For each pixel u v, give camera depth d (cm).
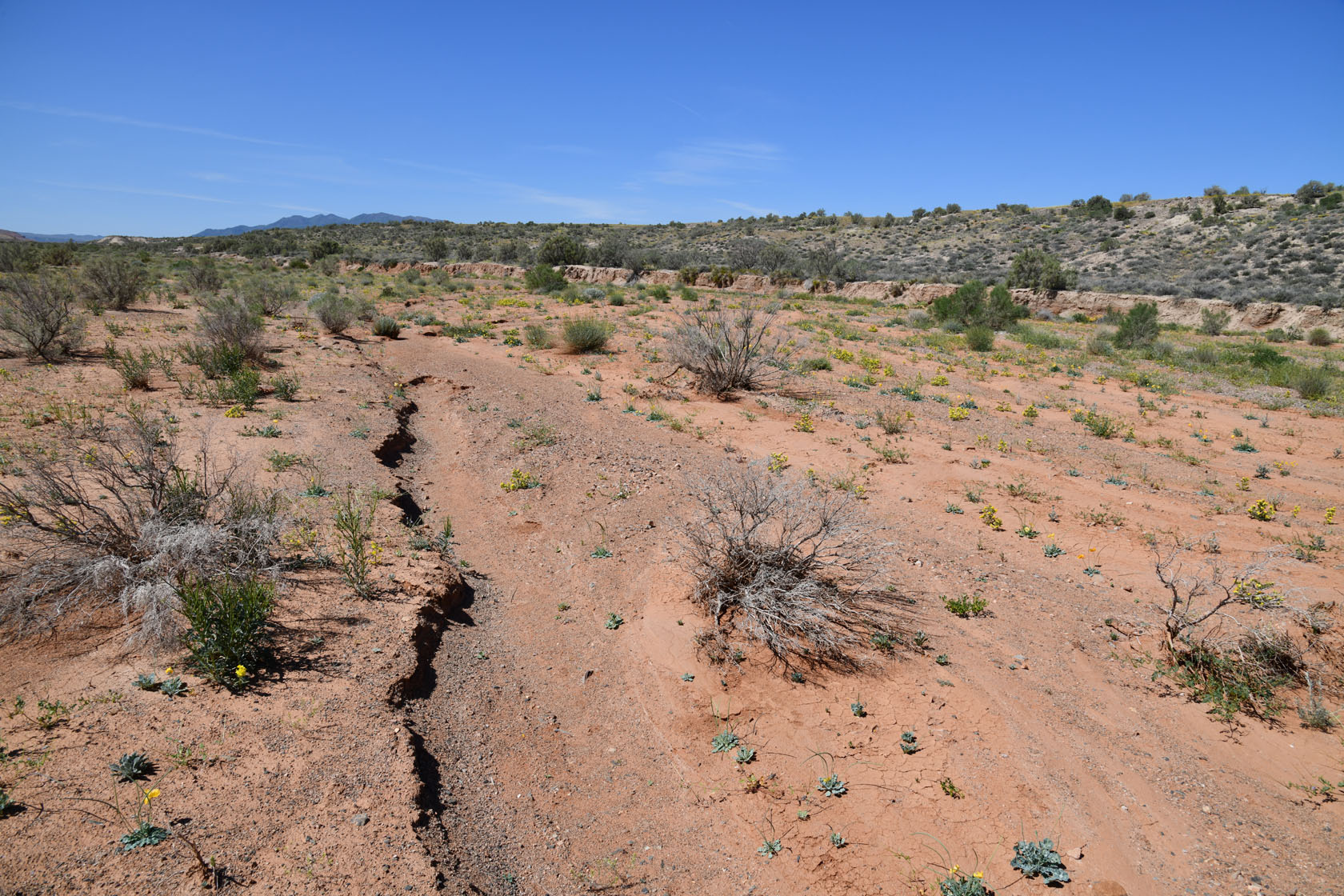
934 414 1320
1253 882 359
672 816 410
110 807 331
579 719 492
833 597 592
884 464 997
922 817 400
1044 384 1669
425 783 390
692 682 522
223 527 562
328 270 4681
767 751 455
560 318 2370
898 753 449
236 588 490
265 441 911
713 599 606
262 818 338
